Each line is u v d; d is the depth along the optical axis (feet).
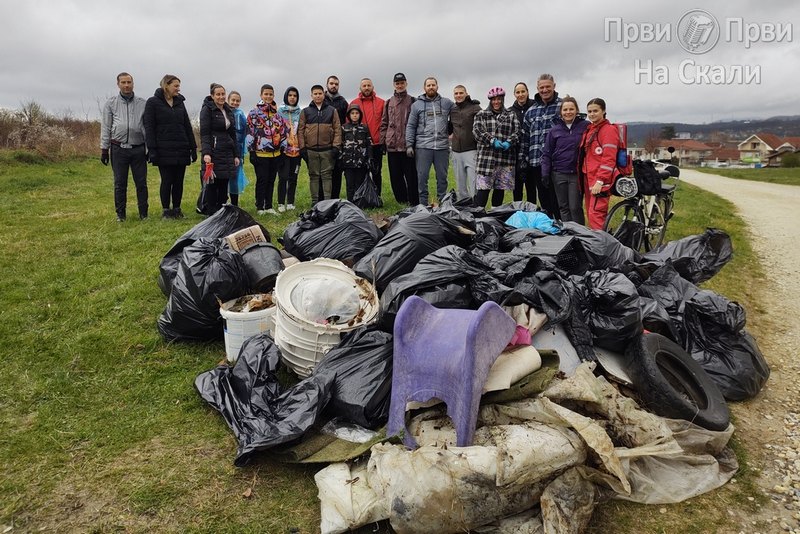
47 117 61.77
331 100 28.27
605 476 8.21
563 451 7.98
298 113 27.91
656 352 10.65
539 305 11.00
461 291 11.37
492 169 23.68
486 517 7.74
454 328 9.28
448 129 26.05
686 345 12.30
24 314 14.88
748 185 79.41
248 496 8.81
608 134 20.26
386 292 11.48
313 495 8.86
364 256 14.25
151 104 24.98
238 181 27.86
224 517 8.43
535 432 8.25
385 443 9.05
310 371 11.68
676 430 9.62
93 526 8.22
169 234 23.26
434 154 25.98
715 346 12.28
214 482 9.11
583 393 8.98
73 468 9.39
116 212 27.04
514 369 9.28
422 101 25.67
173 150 25.77
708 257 15.71
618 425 8.98
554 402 9.03
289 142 27.17
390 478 7.88
